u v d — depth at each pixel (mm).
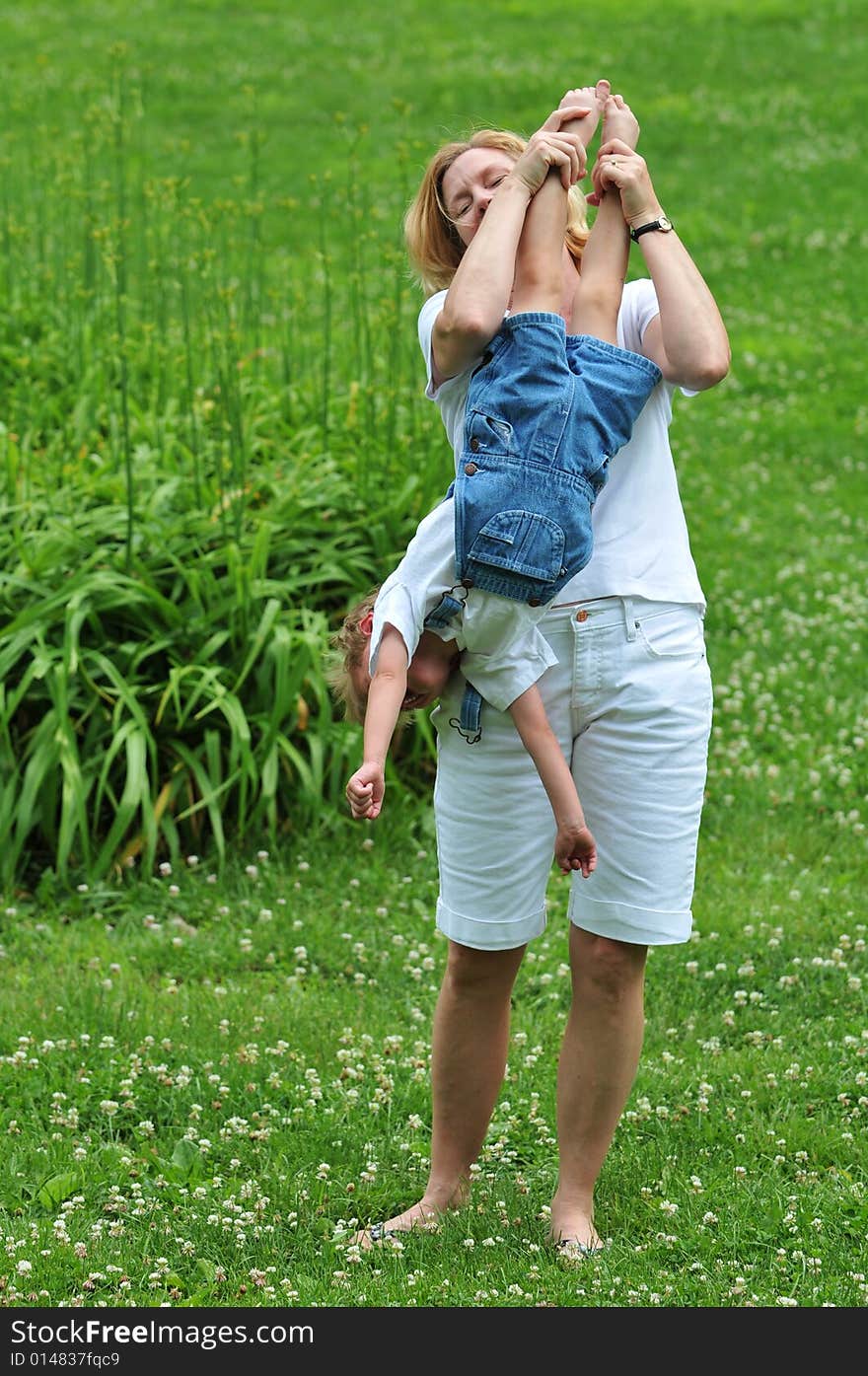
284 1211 4719
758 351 16422
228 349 8727
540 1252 4379
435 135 22516
